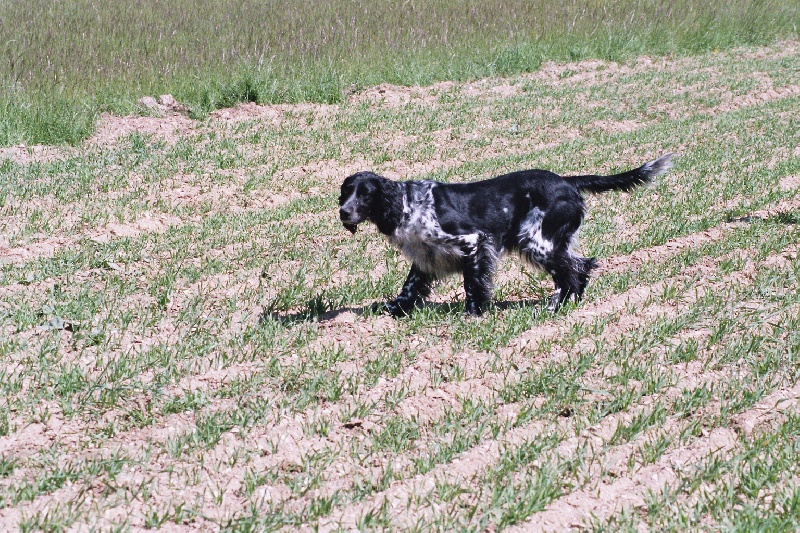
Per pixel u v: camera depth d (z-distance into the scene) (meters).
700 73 21.64
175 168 13.38
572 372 7.08
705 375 7.06
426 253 8.35
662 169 8.85
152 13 22.30
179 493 5.47
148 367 7.04
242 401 6.57
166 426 6.23
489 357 7.42
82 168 13.04
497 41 22.39
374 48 20.72
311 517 5.22
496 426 6.21
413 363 7.32
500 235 8.46
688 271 9.53
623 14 25.58
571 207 8.62
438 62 20.53
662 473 5.76
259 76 17.73
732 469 5.71
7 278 9.02
